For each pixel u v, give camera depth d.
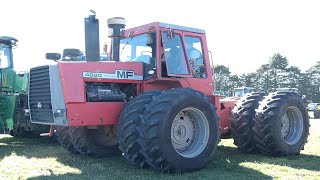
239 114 6.85
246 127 6.77
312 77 68.81
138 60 6.19
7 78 9.74
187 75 6.25
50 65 5.38
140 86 6.00
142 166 5.28
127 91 5.96
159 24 5.96
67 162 6.09
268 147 6.55
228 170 5.41
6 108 8.92
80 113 5.24
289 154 6.74
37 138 10.44
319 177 4.89
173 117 5.06
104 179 4.77
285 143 6.65
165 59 5.94
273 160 6.26
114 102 5.55
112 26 6.05
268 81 68.75
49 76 5.36
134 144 5.06
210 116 5.55
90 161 6.18
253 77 69.25
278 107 6.54
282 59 69.94
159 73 5.83
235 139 6.98
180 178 4.82
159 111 4.96
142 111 5.11
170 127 5.02
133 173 5.12
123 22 6.04
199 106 5.41
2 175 5.04
